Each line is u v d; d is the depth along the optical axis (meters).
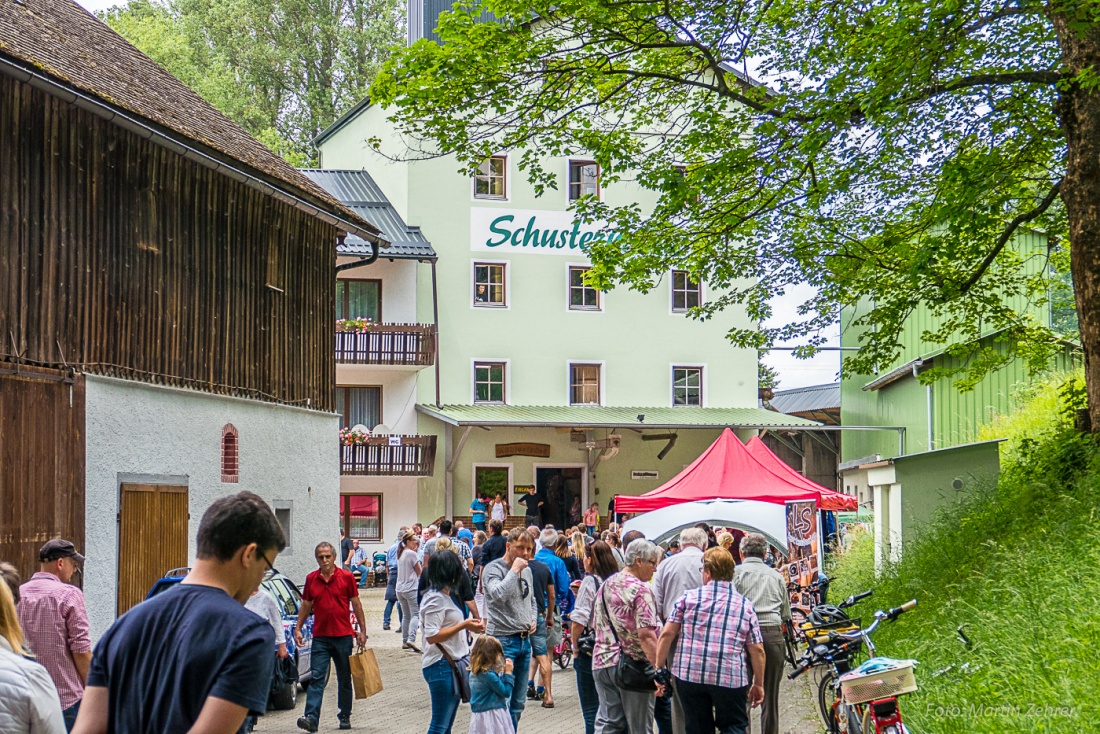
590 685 10.80
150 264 16.06
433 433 37.59
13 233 13.30
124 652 3.84
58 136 14.18
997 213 14.52
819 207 15.80
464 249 38.41
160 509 16.14
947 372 18.44
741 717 8.25
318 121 52.53
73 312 14.37
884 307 17.30
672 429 39.66
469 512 37.81
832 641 9.28
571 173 39.31
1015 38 14.91
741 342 18.03
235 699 3.69
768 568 10.18
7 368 12.98
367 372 37.31
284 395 20.11
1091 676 7.56
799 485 20.17
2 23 14.38
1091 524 11.17
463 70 14.49
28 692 4.25
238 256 18.56
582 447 38.50
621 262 15.94
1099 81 12.29
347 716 12.49
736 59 15.31
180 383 16.80
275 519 4.07
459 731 12.30
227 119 21.08
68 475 14.01
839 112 13.48
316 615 12.27
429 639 9.98
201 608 3.83
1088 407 14.52
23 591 7.69
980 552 13.06
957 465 16.78
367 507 37.16
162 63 48.06
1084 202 13.55
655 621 9.05
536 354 38.81
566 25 14.66
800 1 14.55
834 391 51.41
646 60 15.26
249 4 53.38
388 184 39.66
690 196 15.05
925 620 11.80
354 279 37.69
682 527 18.23
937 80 13.98
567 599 15.57
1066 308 27.03
